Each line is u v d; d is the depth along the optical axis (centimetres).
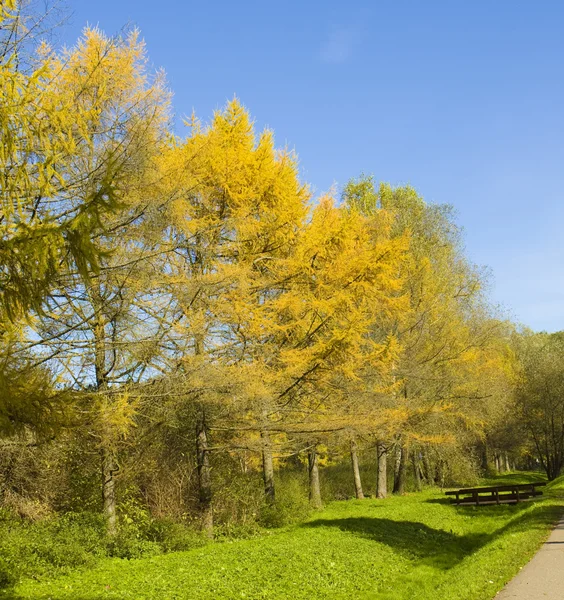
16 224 486
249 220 1286
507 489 2216
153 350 1074
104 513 1212
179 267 1209
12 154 575
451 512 2019
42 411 526
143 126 907
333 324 1302
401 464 2706
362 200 2692
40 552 1009
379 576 1062
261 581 975
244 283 1160
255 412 1337
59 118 626
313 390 1429
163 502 1448
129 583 923
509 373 3559
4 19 609
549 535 1096
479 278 2605
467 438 2769
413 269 2225
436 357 2266
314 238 1324
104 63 937
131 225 951
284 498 1870
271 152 1420
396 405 1756
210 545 1301
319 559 1143
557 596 643
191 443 1584
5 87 559
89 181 810
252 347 1280
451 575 909
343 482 3033
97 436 984
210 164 1237
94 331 1023
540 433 3956
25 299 478
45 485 1245
